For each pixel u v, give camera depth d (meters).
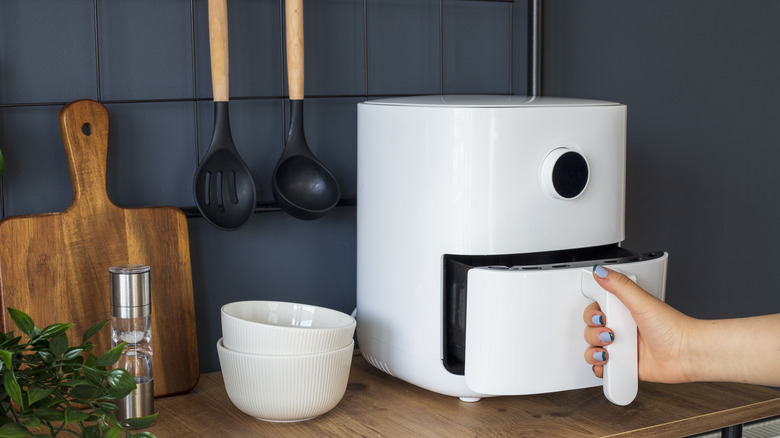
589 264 0.91
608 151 0.94
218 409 0.96
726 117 1.56
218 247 1.13
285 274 1.18
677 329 0.84
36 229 0.94
